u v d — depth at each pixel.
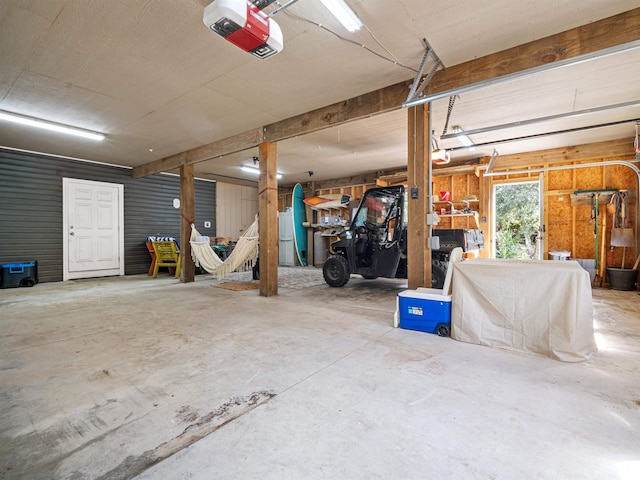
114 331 2.89
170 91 3.46
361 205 5.31
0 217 5.53
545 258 5.80
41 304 4.06
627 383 1.82
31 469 1.18
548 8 2.19
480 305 2.53
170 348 2.45
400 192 4.84
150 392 1.77
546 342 2.26
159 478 1.13
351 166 7.46
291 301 4.21
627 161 4.89
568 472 1.14
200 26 2.38
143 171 6.90
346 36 2.51
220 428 1.43
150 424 1.47
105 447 1.31
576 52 2.41
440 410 1.56
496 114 4.11
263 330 2.91
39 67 2.96
